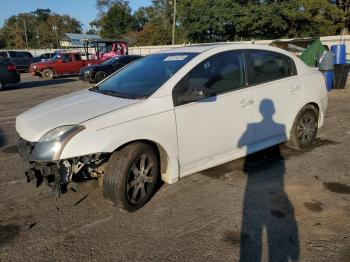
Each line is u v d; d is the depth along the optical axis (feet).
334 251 9.41
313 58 43.16
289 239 9.98
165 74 12.66
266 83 14.78
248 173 14.70
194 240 10.00
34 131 10.84
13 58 84.94
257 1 143.13
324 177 14.21
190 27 152.05
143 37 224.74
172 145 11.93
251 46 14.64
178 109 11.96
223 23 145.18
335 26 130.41
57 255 9.45
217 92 13.09
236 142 13.97
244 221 10.95
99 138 10.39
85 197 12.77
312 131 17.56
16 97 39.99
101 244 9.90
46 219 11.30
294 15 128.67
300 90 16.33
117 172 10.87
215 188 13.30
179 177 12.44
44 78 68.18
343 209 11.62
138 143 11.26
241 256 9.26
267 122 15.05
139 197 11.60
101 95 12.94
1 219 11.35
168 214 11.44
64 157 10.13
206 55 13.07
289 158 16.39
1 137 21.48
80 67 70.33
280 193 12.83
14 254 9.52
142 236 10.24
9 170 15.70
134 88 12.66
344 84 40.34
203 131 12.73
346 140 19.33
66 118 11.02
